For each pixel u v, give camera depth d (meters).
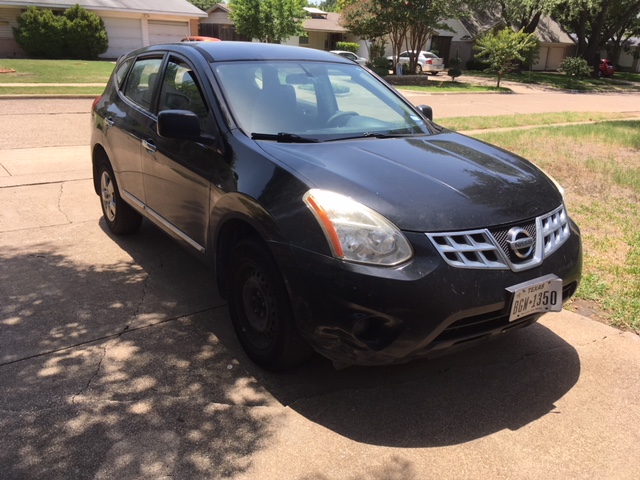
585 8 35.88
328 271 2.68
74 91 15.09
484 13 42.34
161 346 3.52
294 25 32.56
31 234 5.33
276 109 3.73
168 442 2.68
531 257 2.91
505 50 27.50
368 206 2.74
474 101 21.02
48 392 3.01
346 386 3.18
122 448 2.62
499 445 2.76
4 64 23.42
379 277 2.60
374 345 2.68
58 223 5.66
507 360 3.50
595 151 9.85
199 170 3.57
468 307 2.65
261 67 4.02
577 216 6.22
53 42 29.53
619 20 40.34
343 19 30.52
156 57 4.63
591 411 3.03
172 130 3.39
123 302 4.07
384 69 30.23
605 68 42.31
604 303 4.21
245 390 3.11
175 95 4.12
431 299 2.59
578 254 3.21
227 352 3.48
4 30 30.75
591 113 17.12
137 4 33.62
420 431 2.84
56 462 2.52
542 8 34.28
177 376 3.21
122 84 5.12
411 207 2.76
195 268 4.70
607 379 3.32
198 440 2.71
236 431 2.78
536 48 37.69
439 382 3.26
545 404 3.08
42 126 10.58
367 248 2.64
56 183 7.00
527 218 2.95
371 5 28.39
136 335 3.63
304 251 2.76
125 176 4.76
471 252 2.72
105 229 5.55
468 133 11.78
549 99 23.55
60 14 31.17
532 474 2.58
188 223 3.83
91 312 3.90
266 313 3.13
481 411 3.01
